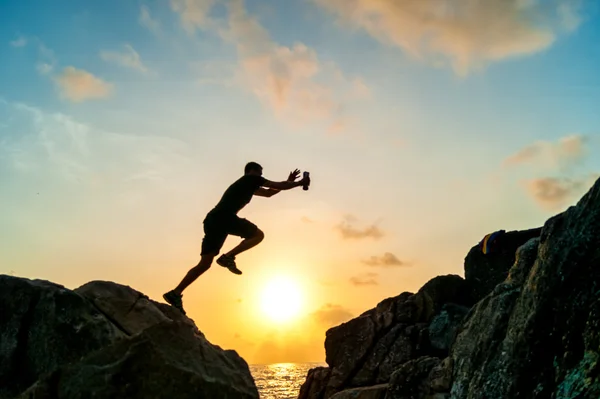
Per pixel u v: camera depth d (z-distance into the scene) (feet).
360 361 58.03
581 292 25.20
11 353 19.22
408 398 42.78
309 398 60.34
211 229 24.03
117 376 16.40
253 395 18.51
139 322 21.18
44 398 16.14
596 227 25.67
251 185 25.03
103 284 22.30
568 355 24.43
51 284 21.34
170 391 16.71
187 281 23.91
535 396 25.39
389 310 61.11
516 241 56.85
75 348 19.33
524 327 27.96
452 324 54.39
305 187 26.30
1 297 20.04
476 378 31.99
